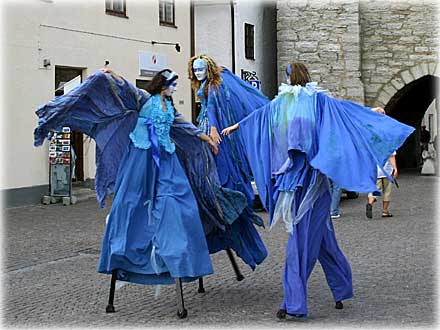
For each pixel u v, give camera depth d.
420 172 29.75
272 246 10.84
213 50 25.36
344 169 6.35
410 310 6.87
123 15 20.83
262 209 15.32
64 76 18.77
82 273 9.07
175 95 23.55
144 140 6.94
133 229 6.80
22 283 8.47
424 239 11.48
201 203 7.43
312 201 6.54
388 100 28.20
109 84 6.91
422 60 27.92
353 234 12.14
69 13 18.58
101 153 7.19
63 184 16.91
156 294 7.18
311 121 6.59
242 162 7.70
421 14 27.80
